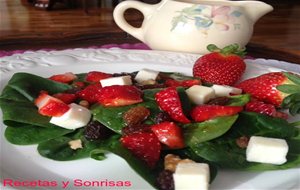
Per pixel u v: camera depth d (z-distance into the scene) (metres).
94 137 0.16
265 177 0.14
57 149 0.16
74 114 0.17
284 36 0.44
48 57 0.25
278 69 0.24
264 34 0.45
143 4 0.28
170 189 0.13
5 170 0.14
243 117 0.17
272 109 0.18
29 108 0.18
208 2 0.28
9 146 0.16
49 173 0.15
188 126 0.16
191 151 0.15
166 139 0.15
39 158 0.15
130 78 0.21
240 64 0.23
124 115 0.17
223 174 0.15
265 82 0.20
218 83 0.22
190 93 0.18
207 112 0.17
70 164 0.15
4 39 0.32
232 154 0.15
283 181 0.14
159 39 0.27
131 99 0.18
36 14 0.56
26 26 0.47
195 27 0.25
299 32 0.47
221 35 0.25
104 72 0.24
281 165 0.15
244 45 0.27
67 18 0.54
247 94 0.19
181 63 0.25
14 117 0.17
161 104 0.17
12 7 0.61
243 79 0.23
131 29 0.29
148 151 0.15
